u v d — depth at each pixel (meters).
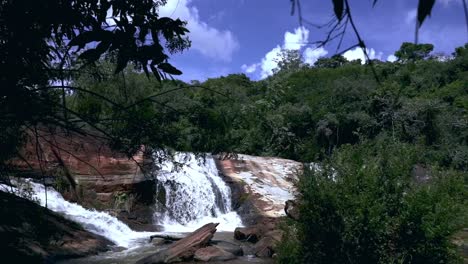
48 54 2.29
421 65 42.78
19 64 1.97
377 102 32.75
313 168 9.38
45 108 2.07
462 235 11.30
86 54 2.14
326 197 8.61
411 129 30.75
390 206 8.52
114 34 2.15
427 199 8.34
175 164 3.08
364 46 1.09
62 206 16.27
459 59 41.25
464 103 35.94
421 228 8.20
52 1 2.02
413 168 9.15
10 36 1.96
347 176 8.77
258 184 24.47
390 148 9.23
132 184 18.84
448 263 8.29
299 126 37.28
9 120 2.09
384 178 8.67
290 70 48.62
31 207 4.74
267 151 33.25
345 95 36.31
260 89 42.81
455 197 8.62
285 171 27.19
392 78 40.75
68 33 2.24
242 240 16.77
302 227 8.95
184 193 21.08
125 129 2.61
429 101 32.47
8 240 4.00
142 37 2.29
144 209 19.53
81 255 12.77
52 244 11.78
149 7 2.33
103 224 16.53
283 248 9.30
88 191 17.61
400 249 8.34
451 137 31.45
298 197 9.51
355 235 8.29
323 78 42.09
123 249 14.66
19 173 2.94
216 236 17.98
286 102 41.66
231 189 23.52
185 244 13.68
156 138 2.72
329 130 34.75
